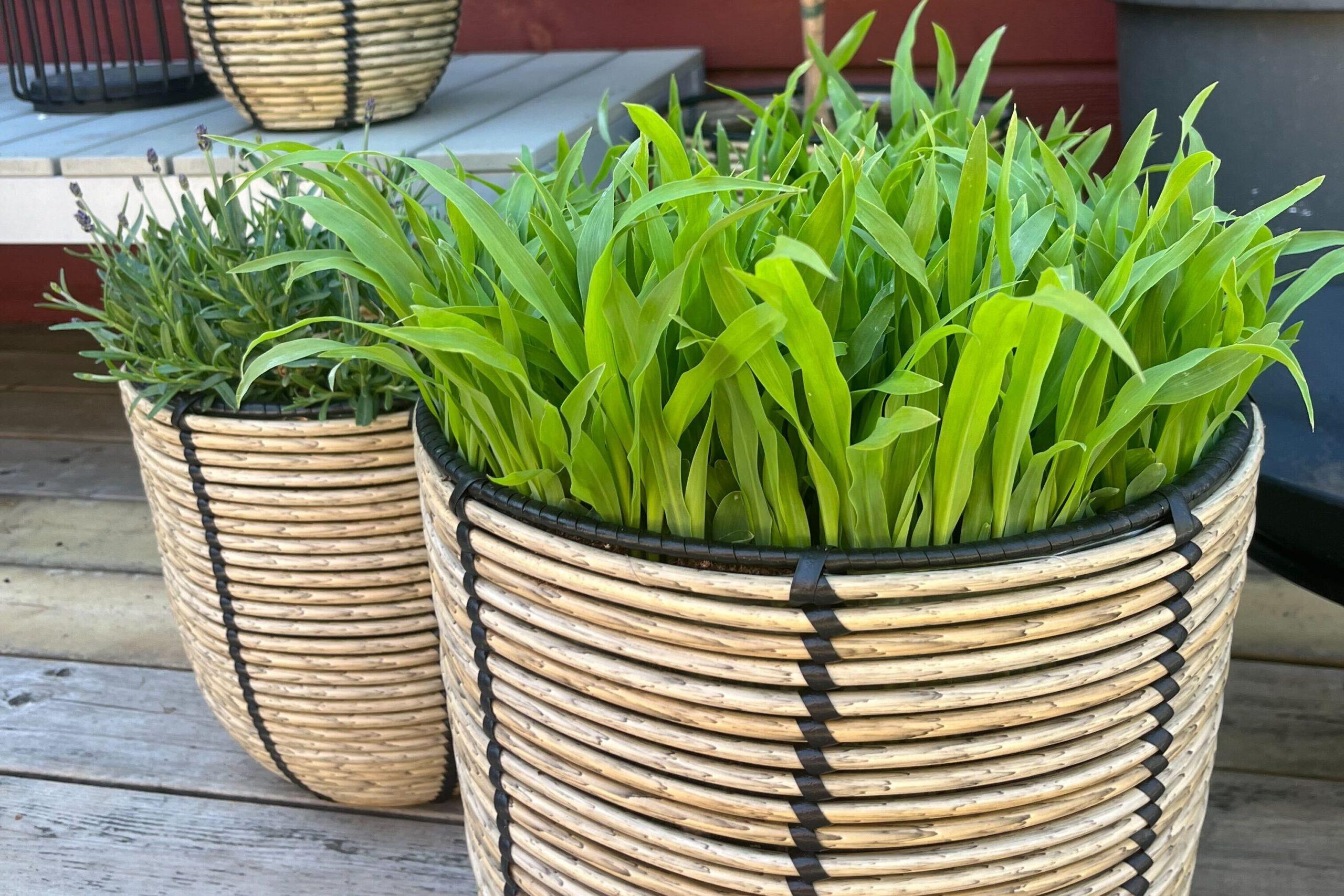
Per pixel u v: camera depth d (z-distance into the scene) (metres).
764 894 0.45
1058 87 1.60
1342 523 0.68
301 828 0.93
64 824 0.94
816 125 0.62
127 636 1.19
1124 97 0.99
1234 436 0.50
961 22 1.61
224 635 0.81
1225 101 0.84
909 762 0.43
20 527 1.41
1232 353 0.44
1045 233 0.48
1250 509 0.50
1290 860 0.84
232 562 0.78
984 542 0.41
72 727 1.05
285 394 0.76
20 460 1.59
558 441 0.44
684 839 0.46
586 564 0.44
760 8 1.71
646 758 0.45
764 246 0.47
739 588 0.41
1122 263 0.42
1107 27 1.55
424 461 0.54
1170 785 0.48
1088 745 0.44
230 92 1.17
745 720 0.43
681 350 0.47
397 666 0.80
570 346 0.45
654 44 1.77
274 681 0.82
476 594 0.49
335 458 0.73
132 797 0.97
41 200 1.15
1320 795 0.90
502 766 0.51
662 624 0.43
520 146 1.06
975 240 0.44
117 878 0.88
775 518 0.45
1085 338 0.42
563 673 0.46
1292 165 0.82
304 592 0.78
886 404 0.44
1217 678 0.51
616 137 1.33
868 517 0.43
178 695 1.10
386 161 1.00
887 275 0.50
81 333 2.09
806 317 0.38
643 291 0.46
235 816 0.95
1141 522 0.43
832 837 0.44
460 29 1.84
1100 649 0.43
